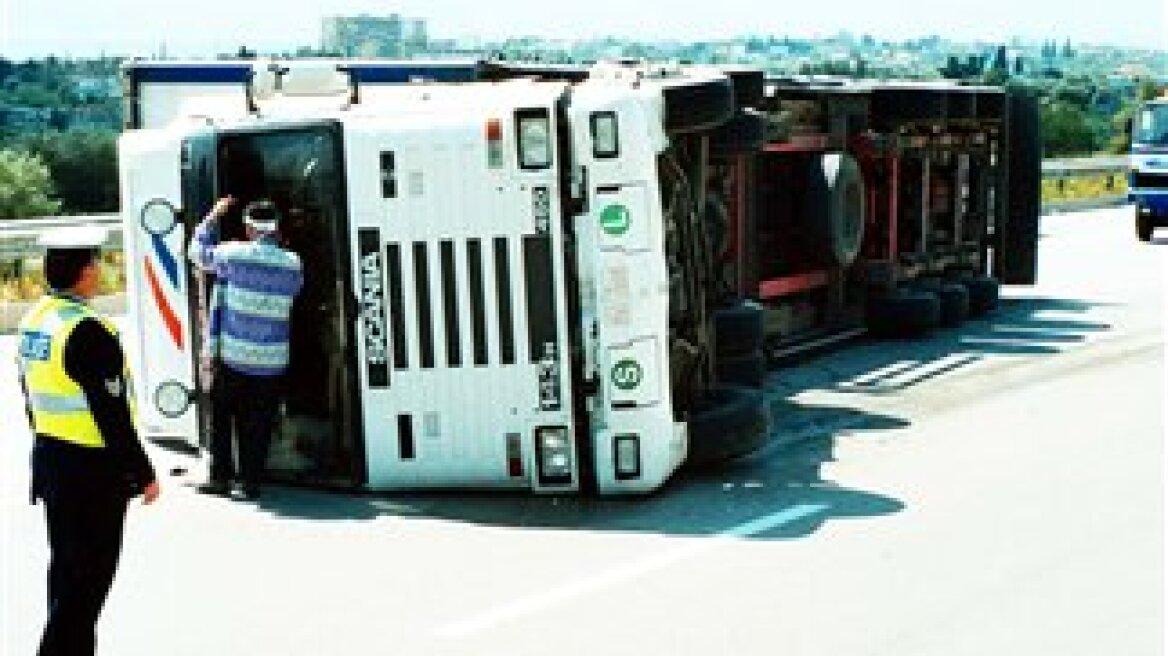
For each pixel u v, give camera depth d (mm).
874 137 14469
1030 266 17562
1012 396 11914
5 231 19375
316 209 8828
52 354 5664
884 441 10336
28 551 7812
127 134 9805
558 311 8555
